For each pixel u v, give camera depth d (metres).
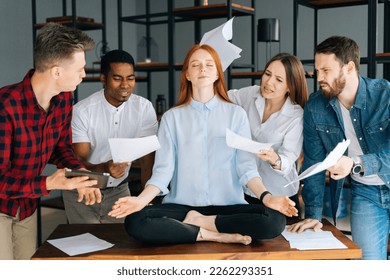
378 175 2.15
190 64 2.10
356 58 2.08
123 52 2.52
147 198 2.02
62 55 1.88
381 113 2.11
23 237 2.22
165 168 2.11
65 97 2.15
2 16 5.24
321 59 2.06
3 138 1.91
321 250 1.87
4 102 1.91
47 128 2.08
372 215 2.27
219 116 2.13
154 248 1.92
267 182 2.43
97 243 1.99
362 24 5.63
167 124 2.15
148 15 4.23
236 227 1.96
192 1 6.71
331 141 2.24
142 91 7.23
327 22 5.84
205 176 2.11
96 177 1.87
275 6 6.11
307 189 2.35
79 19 4.54
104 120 2.60
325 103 2.21
